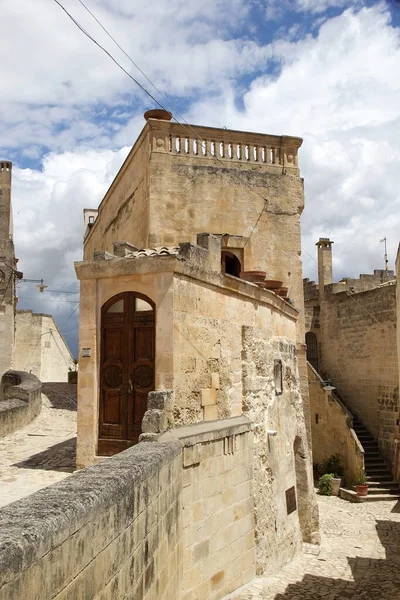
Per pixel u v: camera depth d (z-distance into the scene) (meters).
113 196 21.48
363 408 27.27
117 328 9.79
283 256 17.84
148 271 9.29
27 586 2.99
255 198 17.73
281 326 14.17
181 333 9.18
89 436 9.77
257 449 11.05
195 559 8.10
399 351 13.70
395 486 22.59
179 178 16.92
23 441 14.65
